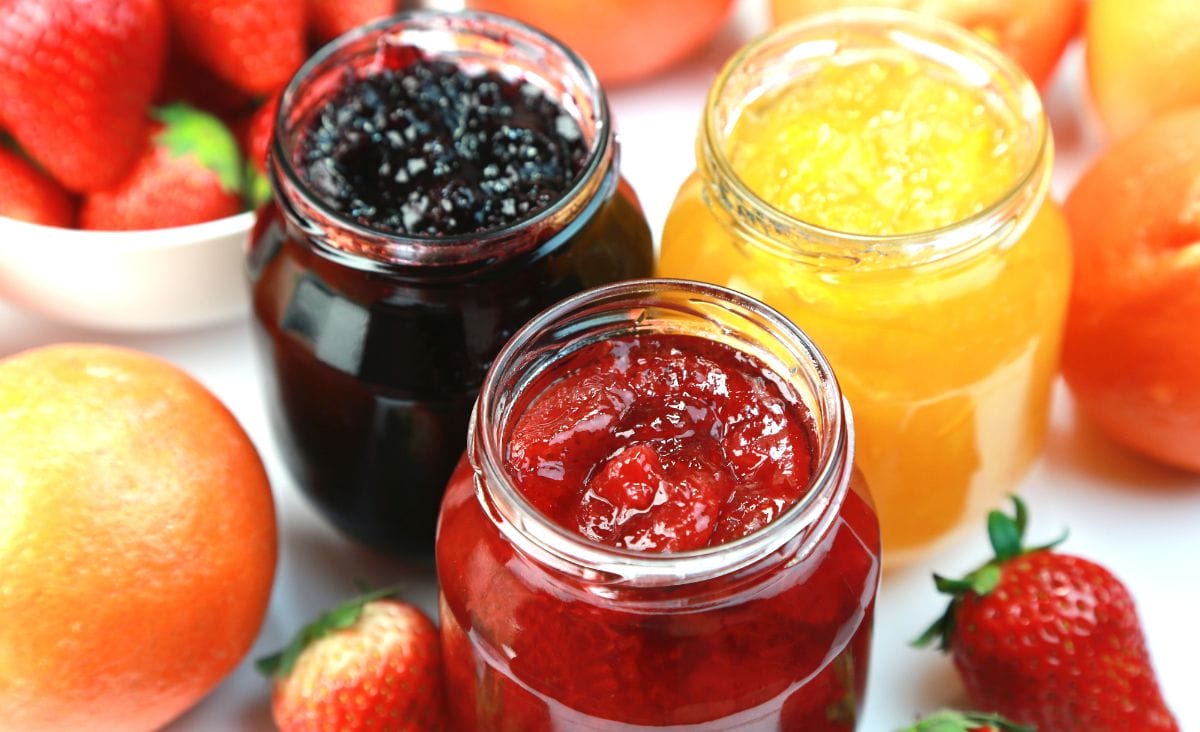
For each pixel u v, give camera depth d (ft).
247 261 1.69
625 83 2.03
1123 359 1.73
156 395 1.63
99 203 1.83
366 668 1.61
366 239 1.57
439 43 1.72
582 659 1.46
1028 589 1.61
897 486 1.66
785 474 1.47
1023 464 1.72
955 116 1.69
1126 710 1.61
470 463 1.50
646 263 1.69
